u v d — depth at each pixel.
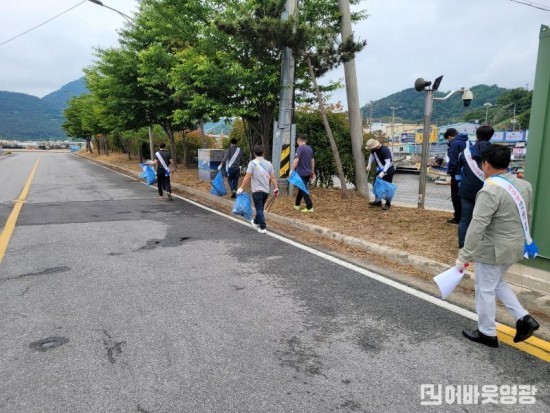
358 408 2.59
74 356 3.17
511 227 3.15
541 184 4.71
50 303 4.19
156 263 5.60
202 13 12.75
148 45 17.39
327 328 3.69
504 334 3.62
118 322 3.76
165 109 17.69
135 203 11.13
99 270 5.27
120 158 35.22
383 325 3.76
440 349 3.34
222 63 11.01
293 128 10.25
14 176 20.14
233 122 16.31
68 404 2.61
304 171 8.67
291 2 9.25
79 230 7.65
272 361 3.13
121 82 17.91
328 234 7.04
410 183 27.69
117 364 3.06
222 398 2.67
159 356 3.17
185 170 20.27
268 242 6.83
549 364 3.14
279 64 10.69
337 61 9.34
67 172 23.22
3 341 3.39
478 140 5.38
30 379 2.86
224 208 10.37
